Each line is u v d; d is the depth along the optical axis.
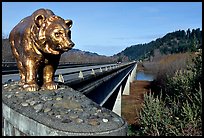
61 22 6.78
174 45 152.75
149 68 107.75
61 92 6.97
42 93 6.72
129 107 33.69
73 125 4.73
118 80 29.88
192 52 20.94
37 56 7.02
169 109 12.89
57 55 7.33
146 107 12.45
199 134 9.95
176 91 15.81
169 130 11.00
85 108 5.71
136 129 17.34
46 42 6.82
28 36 7.02
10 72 22.23
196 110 10.34
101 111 5.57
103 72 18.19
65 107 5.66
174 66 37.72
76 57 91.38
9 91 7.18
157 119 11.55
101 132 4.57
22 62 7.28
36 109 5.48
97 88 15.93
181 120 10.80
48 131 4.65
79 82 11.76
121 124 5.02
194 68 15.66
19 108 5.72
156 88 42.91
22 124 5.38
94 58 108.50
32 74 7.13
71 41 6.60
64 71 23.91
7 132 6.14
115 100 33.28
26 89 6.96
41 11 6.96
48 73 7.47
